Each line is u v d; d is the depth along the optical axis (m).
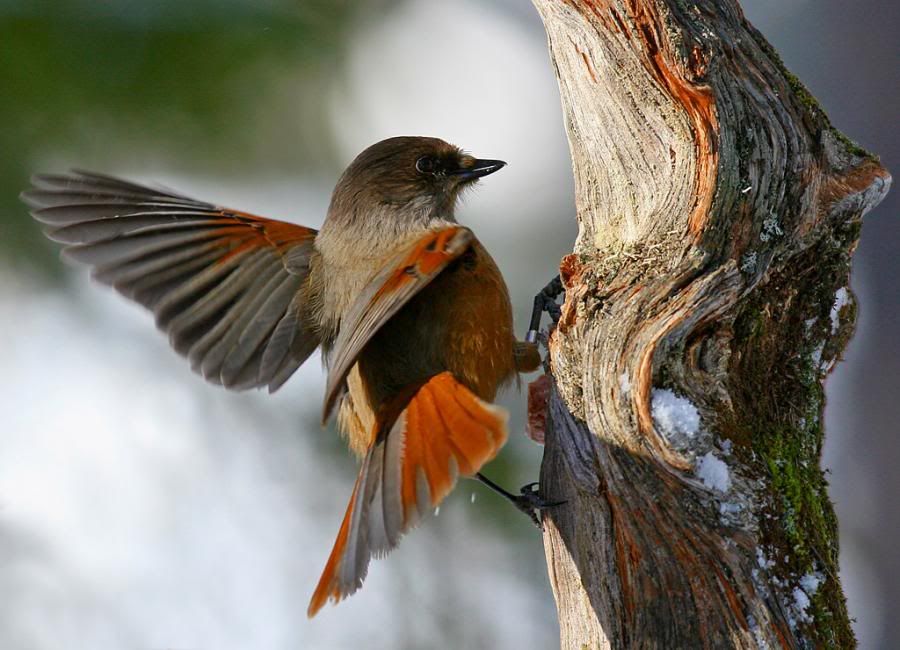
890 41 14.88
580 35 7.93
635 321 7.34
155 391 15.29
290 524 14.37
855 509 14.61
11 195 13.52
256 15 13.82
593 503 7.71
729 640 7.42
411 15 17.00
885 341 14.54
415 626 13.62
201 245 9.48
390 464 7.58
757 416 7.66
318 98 14.60
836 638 7.48
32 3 13.02
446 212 10.49
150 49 13.38
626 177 7.94
